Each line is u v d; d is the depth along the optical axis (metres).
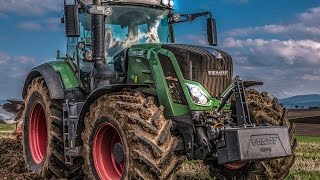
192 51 6.30
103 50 6.77
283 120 6.74
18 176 7.54
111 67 7.16
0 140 11.70
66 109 7.19
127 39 7.37
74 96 7.27
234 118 6.30
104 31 6.80
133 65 6.70
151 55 6.47
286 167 6.73
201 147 5.98
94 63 6.74
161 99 6.32
